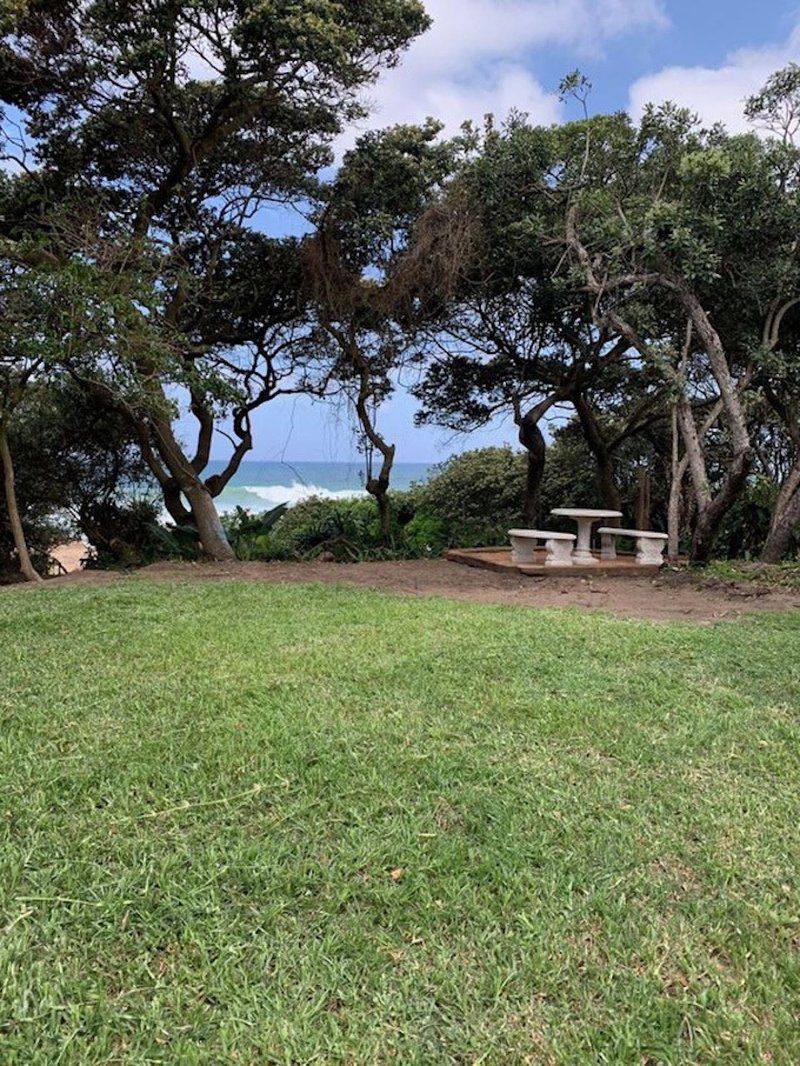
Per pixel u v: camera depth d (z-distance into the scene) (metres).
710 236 7.75
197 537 10.45
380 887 1.90
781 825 2.27
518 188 9.28
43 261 7.57
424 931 1.74
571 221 8.85
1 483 11.01
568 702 3.31
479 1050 1.40
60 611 5.38
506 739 2.88
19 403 9.39
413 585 7.42
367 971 1.60
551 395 11.72
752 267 8.13
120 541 11.24
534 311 10.70
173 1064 1.35
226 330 10.61
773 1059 1.40
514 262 9.86
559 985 1.58
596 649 4.29
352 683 3.56
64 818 2.21
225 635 4.59
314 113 8.88
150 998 1.52
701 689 3.57
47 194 8.62
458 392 12.36
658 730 3.02
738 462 7.77
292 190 9.70
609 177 9.24
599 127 8.99
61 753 2.67
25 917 1.75
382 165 9.30
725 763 2.72
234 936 1.70
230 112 8.80
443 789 2.44
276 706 3.21
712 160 7.51
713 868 2.02
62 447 11.41
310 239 9.84
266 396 11.32
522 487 14.43
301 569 8.53
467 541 11.69
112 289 7.29
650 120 8.98
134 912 1.78
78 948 1.65
